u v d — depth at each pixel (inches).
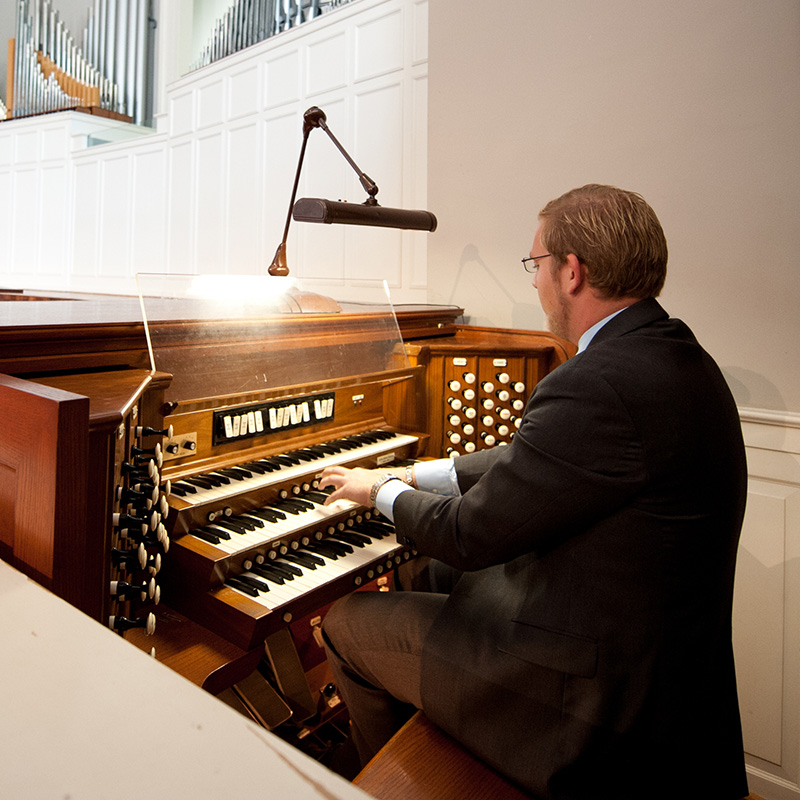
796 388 78.6
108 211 221.6
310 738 73.3
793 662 79.4
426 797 42.1
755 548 81.4
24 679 23.1
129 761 19.0
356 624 54.2
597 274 46.9
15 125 250.2
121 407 38.3
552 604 42.9
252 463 65.9
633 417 40.9
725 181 81.9
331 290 151.6
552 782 40.8
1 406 36.4
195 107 190.2
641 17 87.0
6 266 260.5
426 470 63.1
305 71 159.2
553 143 96.3
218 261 186.4
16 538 35.4
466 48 104.2
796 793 79.7
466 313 108.3
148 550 49.0
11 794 17.4
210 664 49.1
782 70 77.2
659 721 41.3
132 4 236.5
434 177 109.9
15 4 283.0
